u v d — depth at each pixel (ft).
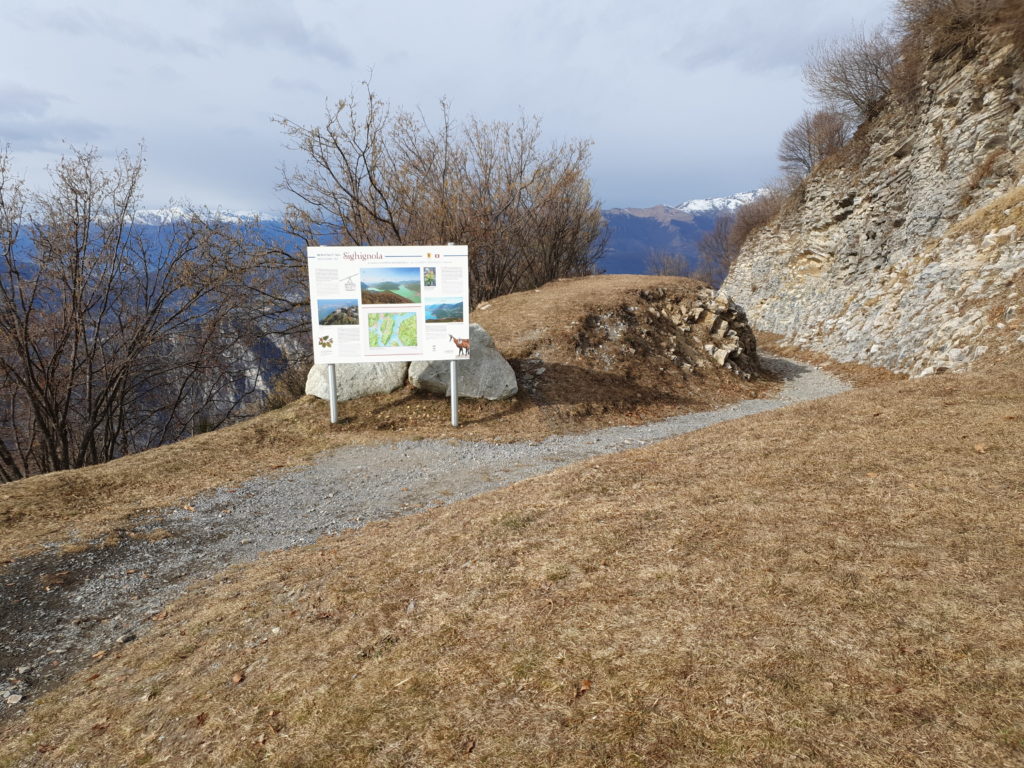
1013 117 62.23
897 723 8.12
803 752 7.86
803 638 10.16
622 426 42.65
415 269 38.27
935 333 48.08
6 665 15.49
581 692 9.83
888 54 95.50
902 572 11.85
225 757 10.14
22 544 22.30
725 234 291.99
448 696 10.44
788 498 16.31
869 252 86.43
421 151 82.17
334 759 9.41
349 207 80.64
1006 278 43.70
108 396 71.41
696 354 59.57
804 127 157.48
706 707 8.94
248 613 15.97
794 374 64.13
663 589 12.50
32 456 72.74
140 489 29.25
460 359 39.40
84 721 12.72
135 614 17.80
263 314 80.43
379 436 38.58
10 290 60.34
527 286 101.09
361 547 19.71
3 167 58.85
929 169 74.95
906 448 18.89
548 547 15.66
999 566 11.65
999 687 8.49
